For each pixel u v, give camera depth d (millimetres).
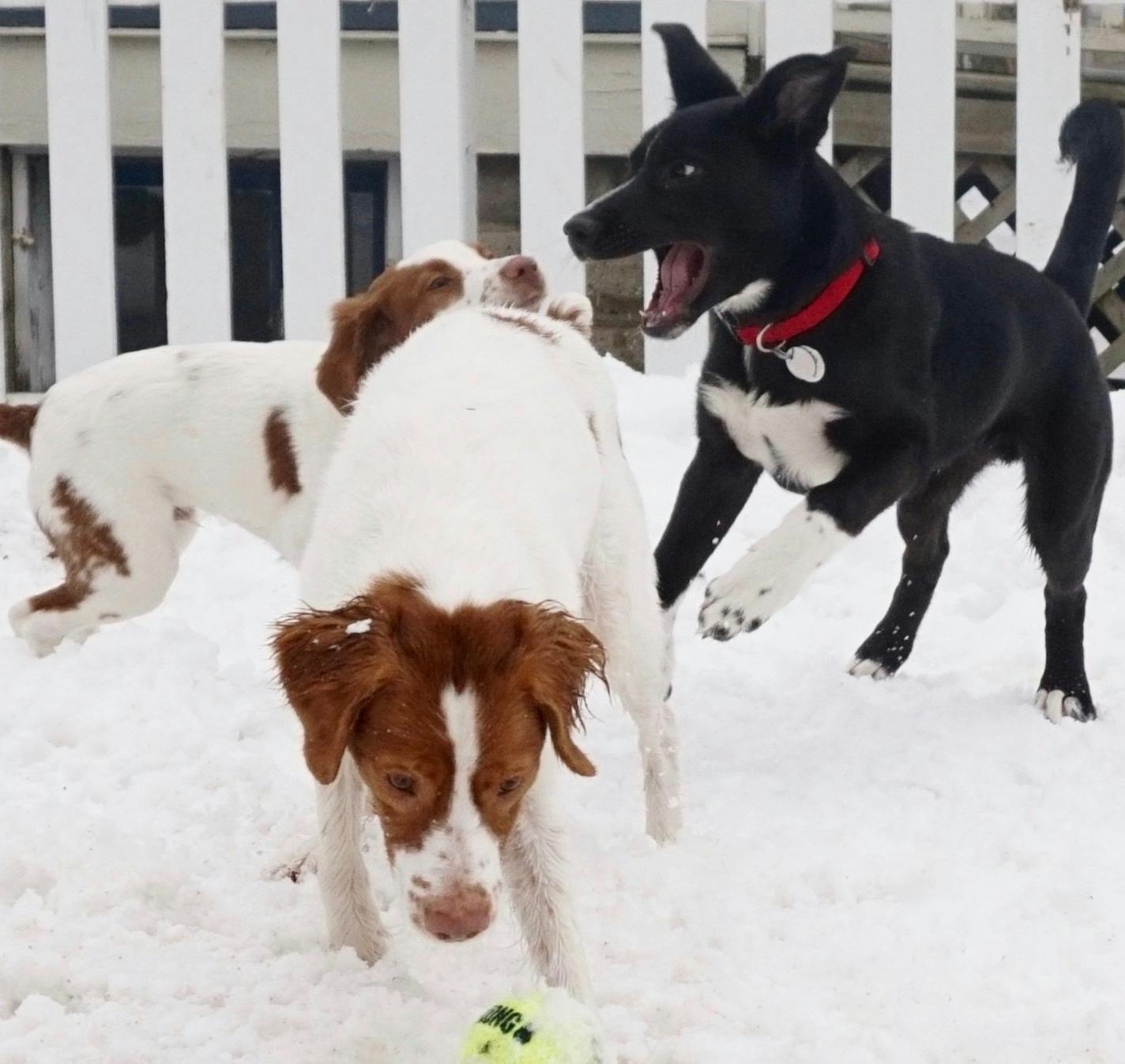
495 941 3438
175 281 7188
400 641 2812
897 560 6316
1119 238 8758
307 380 4922
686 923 3564
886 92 8242
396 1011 3102
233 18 8211
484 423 3449
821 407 4848
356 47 8211
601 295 8086
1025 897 3691
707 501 5117
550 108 7047
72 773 4219
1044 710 5109
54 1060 2947
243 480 4965
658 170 4922
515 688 2811
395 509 3209
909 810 4238
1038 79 6938
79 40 7098
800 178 4805
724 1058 2982
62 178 7168
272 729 4660
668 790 4141
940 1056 3029
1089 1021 3104
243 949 3398
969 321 4961
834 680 5324
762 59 8094
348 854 3330
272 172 8695
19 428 5242
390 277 5223
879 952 3426
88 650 4945
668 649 4828
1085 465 5172
